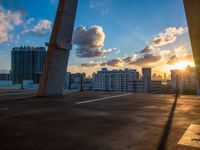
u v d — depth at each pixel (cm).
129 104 1012
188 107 904
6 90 2069
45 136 455
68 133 479
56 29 1413
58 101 1130
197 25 1034
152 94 1602
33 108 877
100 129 516
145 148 377
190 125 556
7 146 390
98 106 941
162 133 476
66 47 1500
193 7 998
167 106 936
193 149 373
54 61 1441
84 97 1354
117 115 711
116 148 377
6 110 820
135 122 597
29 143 407
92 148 378
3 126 548
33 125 561
